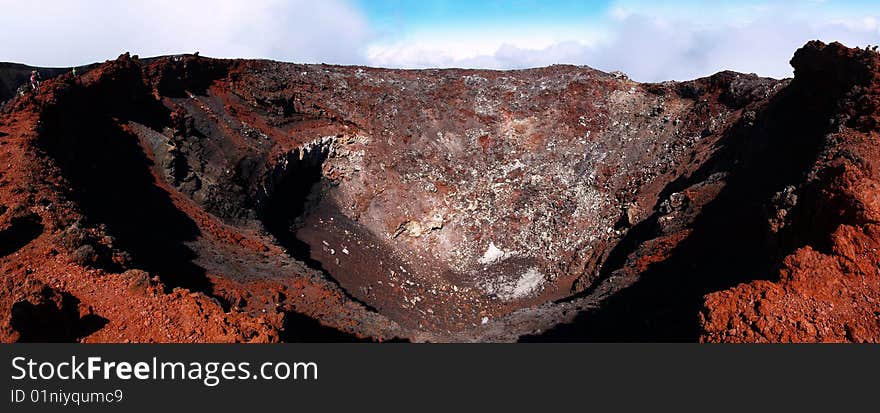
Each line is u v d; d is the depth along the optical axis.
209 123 31.27
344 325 21.44
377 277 33.44
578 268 36.22
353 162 40.81
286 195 35.56
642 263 27.97
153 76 29.58
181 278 18.08
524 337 24.08
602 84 50.03
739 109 38.72
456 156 44.12
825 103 24.33
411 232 39.31
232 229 25.91
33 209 15.30
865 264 13.38
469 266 38.12
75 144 21.02
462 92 49.38
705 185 30.09
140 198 22.03
